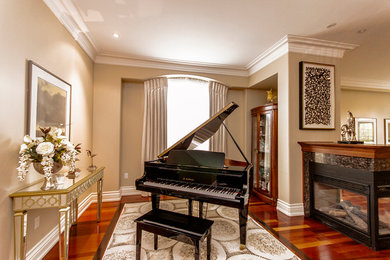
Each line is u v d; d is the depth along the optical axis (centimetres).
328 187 261
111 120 345
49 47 194
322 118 298
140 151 381
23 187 159
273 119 331
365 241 203
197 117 404
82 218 262
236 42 297
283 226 248
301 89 290
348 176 223
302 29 259
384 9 215
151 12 225
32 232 171
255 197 376
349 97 520
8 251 142
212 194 182
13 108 145
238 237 217
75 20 236
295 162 289
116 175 344
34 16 168
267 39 288
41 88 177
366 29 257
